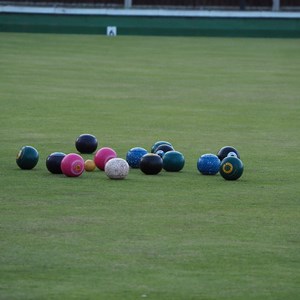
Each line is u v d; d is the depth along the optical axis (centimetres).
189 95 4659
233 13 8069
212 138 3325
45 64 5803
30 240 1833
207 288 1562
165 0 8812
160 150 2666
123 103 4297
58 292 1528
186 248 1795
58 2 8731
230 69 5847
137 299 1501
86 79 5178
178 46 7162
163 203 2181
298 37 8075
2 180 2416
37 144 3086
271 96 4684
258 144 3200
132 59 6250
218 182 2452
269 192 2336
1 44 6844
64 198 2212
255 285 1582
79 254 1741
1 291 1529
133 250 1773
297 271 1662
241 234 1909
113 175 2428
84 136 2903
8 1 8638
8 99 4281
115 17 7988
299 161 2839
